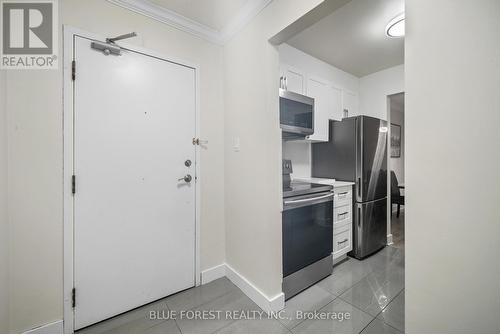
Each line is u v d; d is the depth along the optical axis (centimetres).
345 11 176
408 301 83
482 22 64
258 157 159
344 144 251
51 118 129
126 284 155
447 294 74
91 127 142
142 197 162
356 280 196
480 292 67
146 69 163
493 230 64
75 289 137
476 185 67
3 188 114
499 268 64
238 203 185
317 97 247
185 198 183
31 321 124
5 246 115
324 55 251
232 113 191
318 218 195
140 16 160
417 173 79
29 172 123
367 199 240
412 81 79
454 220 71
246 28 169
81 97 138
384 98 286
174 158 177
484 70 64
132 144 157
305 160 280
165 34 172
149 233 165
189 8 164
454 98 70
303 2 120
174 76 176
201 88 192
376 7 171
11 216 119
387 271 212
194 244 188
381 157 261
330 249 206
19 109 121
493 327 65
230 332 137
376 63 270
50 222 129
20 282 121
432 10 74
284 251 168
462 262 70
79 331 138
